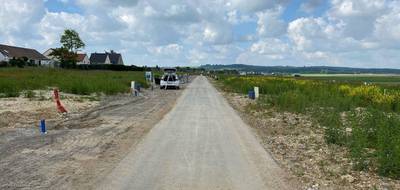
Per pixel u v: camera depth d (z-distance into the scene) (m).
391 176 8.27
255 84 42.03
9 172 8.38
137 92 33.25
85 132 13.68
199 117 18.14
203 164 9.15
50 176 8.07
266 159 9.77
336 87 34.44
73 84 31.36
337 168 8.99
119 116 18.38
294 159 9.89
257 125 16.09
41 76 44.50
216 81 77.62
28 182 7.65
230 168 8.82
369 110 16.08
